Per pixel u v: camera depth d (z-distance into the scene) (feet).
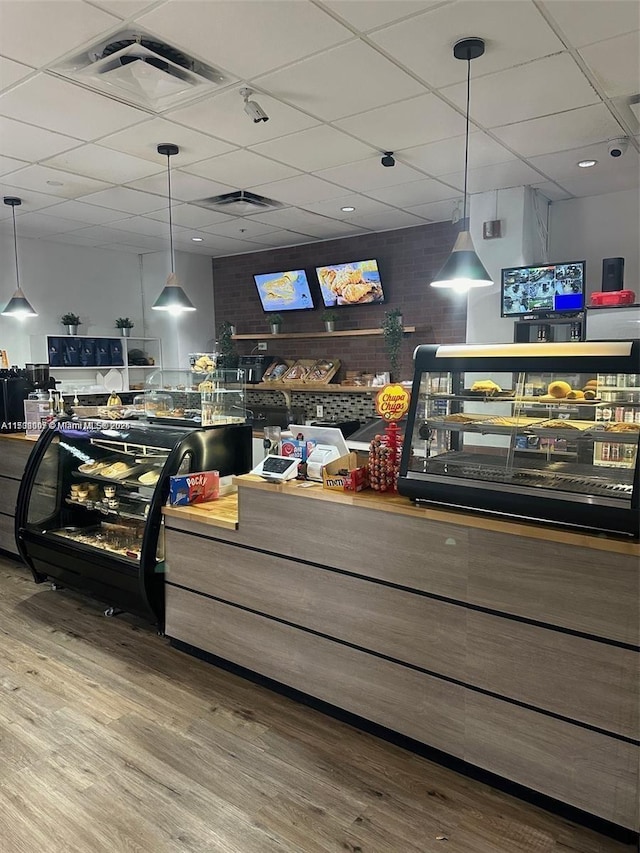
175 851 6.79
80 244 24.80
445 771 8.07
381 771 8.07
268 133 13.06
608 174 16.14
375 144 13.76
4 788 7.78
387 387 9.15
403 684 8.45
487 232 17.76
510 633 7.44
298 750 8.50
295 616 9.56
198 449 11.98
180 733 8.89
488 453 8.13
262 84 10.78
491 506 7.53
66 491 14.07
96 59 9.88
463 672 7.86
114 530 13.28
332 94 11.19
